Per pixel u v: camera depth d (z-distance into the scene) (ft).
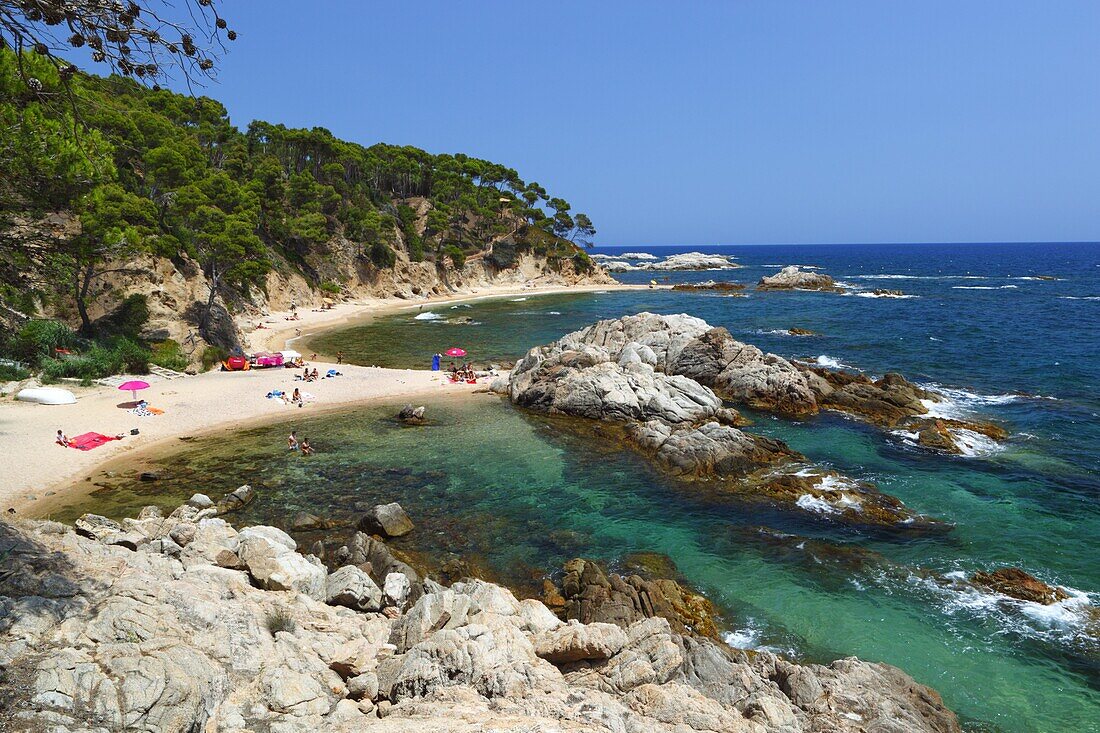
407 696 45.29
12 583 44.68
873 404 144.66
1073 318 278.46
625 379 145.48
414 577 73.00
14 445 110.11
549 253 563.48
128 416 129.80
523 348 239.09
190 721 38.50
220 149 347.56
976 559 80.53
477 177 595.47
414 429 134.31
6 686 35.83
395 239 435.53
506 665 46.52
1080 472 106.73
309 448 118.01
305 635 52.01
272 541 65.36
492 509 95.50
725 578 77.05
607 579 73.46
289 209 374.84
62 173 48.39
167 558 60.44
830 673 55.62
